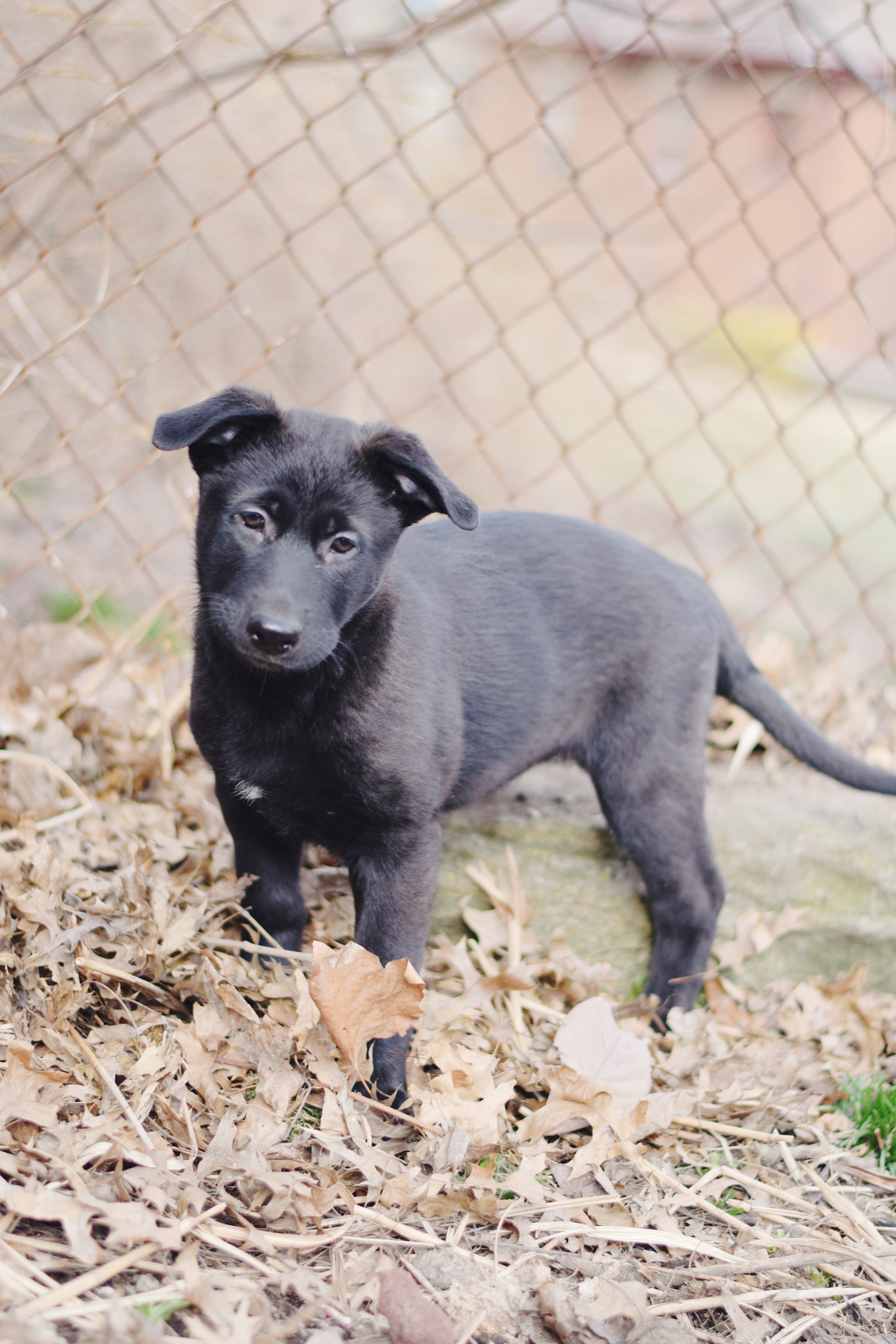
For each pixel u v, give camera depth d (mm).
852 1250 1994
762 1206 2121
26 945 2115
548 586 2711
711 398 11766
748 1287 1889
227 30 4672
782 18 4012
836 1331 1850
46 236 4352
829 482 9453
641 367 10859
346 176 5820
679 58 7004
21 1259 1515
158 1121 1897
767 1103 2344
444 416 7871
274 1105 1937
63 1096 1819
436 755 2330
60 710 3131
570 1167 2078
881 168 3328
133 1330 1404
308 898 2775
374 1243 1773
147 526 4820
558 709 2721
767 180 12719
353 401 5832
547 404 9953
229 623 2070
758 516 8281
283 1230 1751
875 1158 2342
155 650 3646
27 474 3887
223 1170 1785
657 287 3354
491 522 2777
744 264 13516
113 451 4734
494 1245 1832
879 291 12906
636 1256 1917
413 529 2725
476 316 8211
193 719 2340
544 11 5621
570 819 3094
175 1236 1598
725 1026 2713
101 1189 1667
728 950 2912
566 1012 2596
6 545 4445
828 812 3186
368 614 2258
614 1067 2246
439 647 2432
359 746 2219
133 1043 2027
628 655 2770
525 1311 1721
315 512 2137
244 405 2113
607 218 9273
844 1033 2723
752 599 6383
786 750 3477
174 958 2246
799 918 2941
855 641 5754
